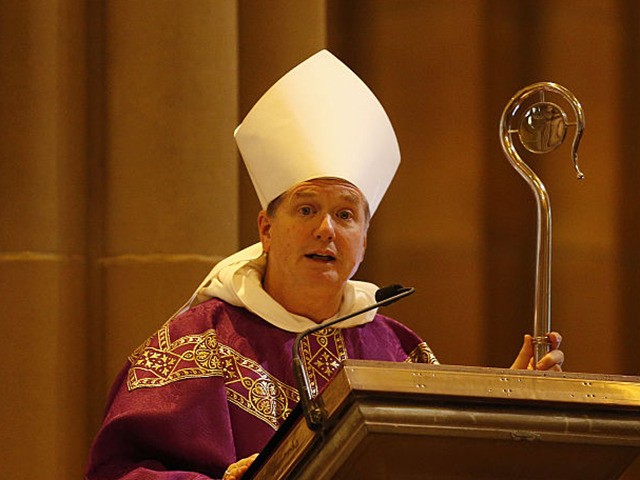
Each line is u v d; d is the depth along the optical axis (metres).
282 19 14.35
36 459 13.23
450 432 6.23
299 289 9.52
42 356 13.36
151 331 13.46
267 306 9.52
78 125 13.80
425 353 10.21
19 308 13.38
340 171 9.55
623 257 15.35
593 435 6.47
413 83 15.05
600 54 15.40
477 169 15.01
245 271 9.77
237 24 14.08
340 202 9.49
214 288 9.77
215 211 13.62
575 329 15.22
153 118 13.60
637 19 15.51
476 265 14.91
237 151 13.88
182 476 8.31
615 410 6.54
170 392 8.92
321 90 9.96
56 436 13.32
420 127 15.02
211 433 8.87
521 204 15.29
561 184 15.26
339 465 6.21
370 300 9.96
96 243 13.88
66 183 13.66
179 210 13.54
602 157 15.30
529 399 6.39
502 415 6.34
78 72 13.84
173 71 13.62
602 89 15.34
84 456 13.59
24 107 13.52
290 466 6.35
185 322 9.47
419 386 6.25
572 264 15.22
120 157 13.67
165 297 13.48
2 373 13.33
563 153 15.29
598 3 15.45
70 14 13.80
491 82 15.33
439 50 15.04
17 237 13.45
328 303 9.63
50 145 13.57
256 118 9.89
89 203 13.88
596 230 15.29
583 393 6.51
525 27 15.55
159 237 13.54
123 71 13.71
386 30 15.13
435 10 15.08
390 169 10.20
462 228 14.93
